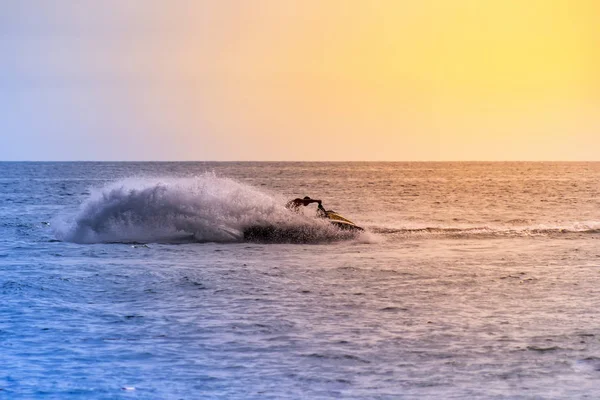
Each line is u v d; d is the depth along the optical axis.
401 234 133.12
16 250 108.12
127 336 57.31
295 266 92.38
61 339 56.31
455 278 83.38
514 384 46.16
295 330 59.06
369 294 73.75
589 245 116.94
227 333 58.19
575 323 61.03
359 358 51.59
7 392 44.78
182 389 45.47
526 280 82.06
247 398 44.00
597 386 45.75
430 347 54.12
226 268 90.19
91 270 88.00
